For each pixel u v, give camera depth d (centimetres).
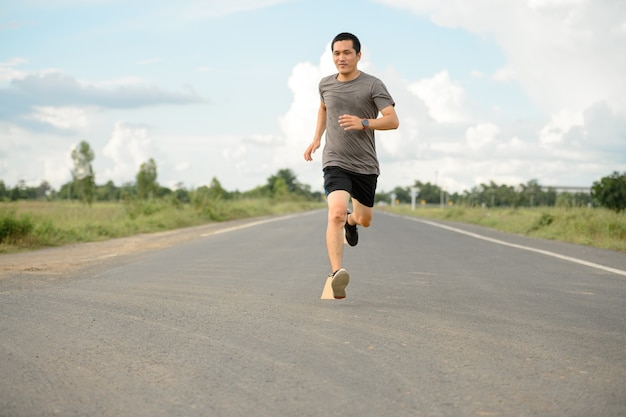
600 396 328
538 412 303
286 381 355
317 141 689
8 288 721
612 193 2816
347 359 404
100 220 2155
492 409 308
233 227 2395
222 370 378
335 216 630
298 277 831
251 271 902
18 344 441
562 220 2095
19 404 315
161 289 716
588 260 1084
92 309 581
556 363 394
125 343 446
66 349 427
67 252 1312
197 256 1155
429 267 964
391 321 528
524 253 1220
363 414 301
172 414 302
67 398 325
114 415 300
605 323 525
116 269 932
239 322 523
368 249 1306
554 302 634
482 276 852
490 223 2842
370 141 657
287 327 503
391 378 361
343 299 647
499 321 530
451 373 371
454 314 562
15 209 1559
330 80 656
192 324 514
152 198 3083
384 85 646
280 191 9862
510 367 385
